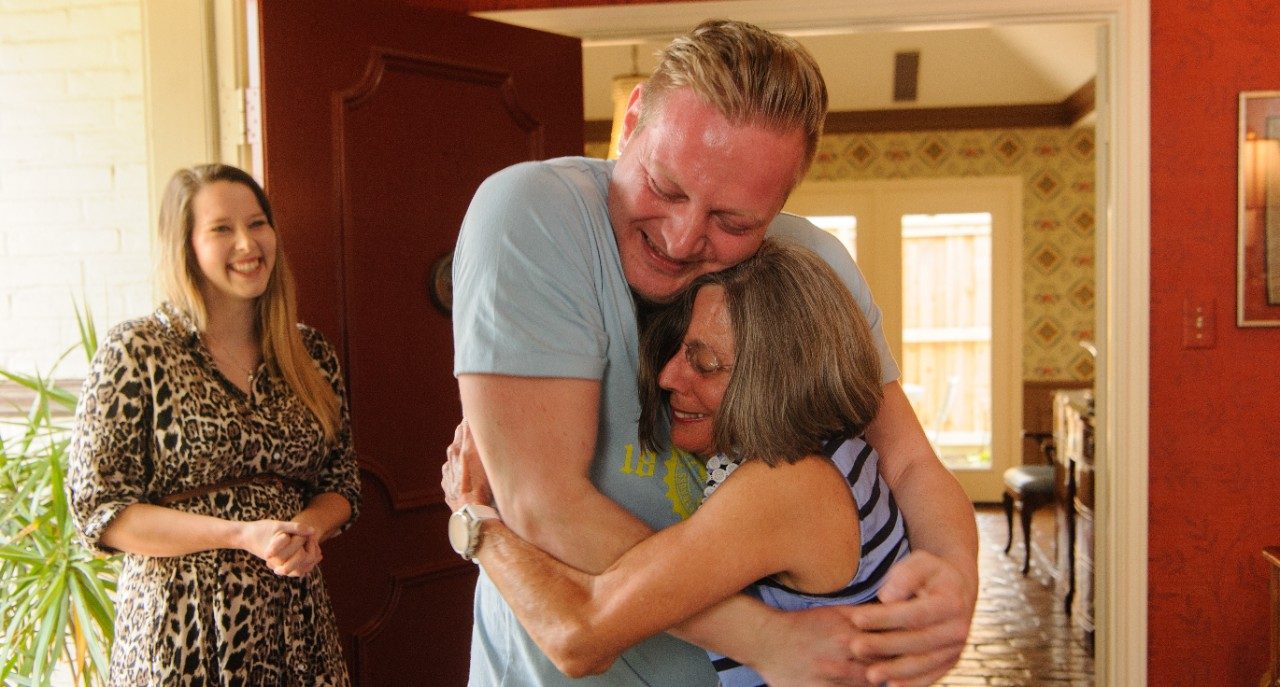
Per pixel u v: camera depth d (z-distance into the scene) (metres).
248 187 2.15
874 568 1.05
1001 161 8.04
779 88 0.99
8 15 3.25
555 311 1.05
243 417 2.06
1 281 3.27
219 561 1.95
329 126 2.70
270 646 2.00
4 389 3.22
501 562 1.05
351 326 2.74
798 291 1.05
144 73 2.99
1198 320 3.16
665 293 1.12
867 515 1.06
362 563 2.79
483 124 3.03
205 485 2.01
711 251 1.07
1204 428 3.17
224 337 2.12
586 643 0.99
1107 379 3.26
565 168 1.16
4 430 3.23
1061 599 5.30
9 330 3.27
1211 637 3.19
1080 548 4.71
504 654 1.21
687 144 1.00
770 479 1.01
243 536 1.87
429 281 2.91
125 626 1.96
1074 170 7.98
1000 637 4.75
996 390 8.07
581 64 3.23
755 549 0.99
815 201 8.23
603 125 8.16
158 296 2.17
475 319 1.06
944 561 1.03
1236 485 3.17
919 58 7.30
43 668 2.52
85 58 3.22
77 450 1.93
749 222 1.04
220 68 2.94
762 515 1.00
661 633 1.17
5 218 3.27
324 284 2.70
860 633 0.99
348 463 2.30
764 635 1.00
